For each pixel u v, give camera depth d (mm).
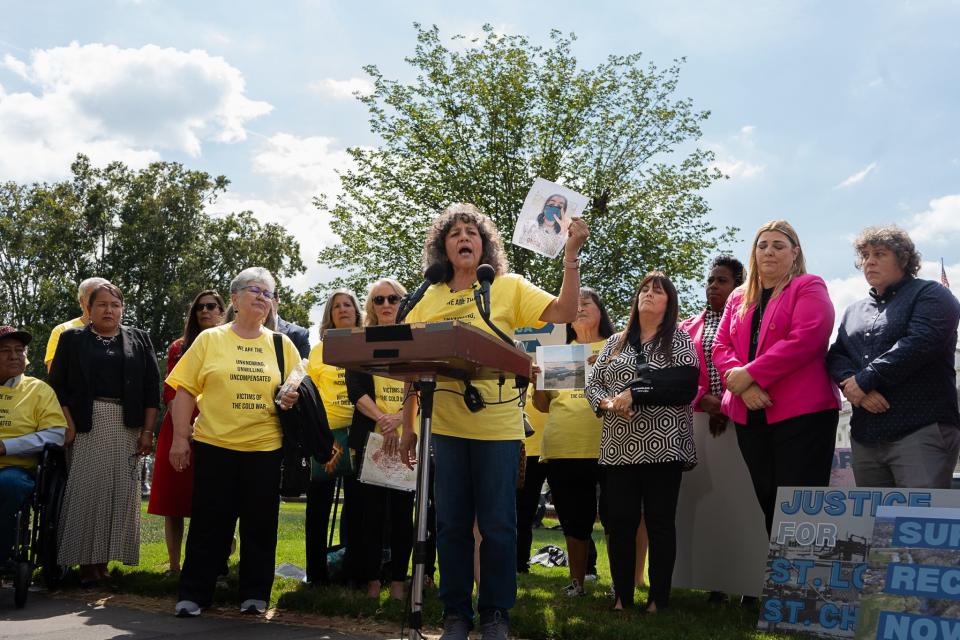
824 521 4184
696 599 5402
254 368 5117
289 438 5012
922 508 3498
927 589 3365
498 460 3598
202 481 4969
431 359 2936
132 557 5910
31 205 47375
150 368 6137
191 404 5117
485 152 25469
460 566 3643
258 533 4930
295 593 5086
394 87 26328
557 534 13125
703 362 5477
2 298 46031
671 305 4980
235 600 5191
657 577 4746
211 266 46562
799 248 4891
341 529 6363
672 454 4707
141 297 44812
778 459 4633
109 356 5922
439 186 25562
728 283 5746
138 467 6066
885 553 3520
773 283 4883
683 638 3957
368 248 26000
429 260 3922
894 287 4492
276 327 6703
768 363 4562
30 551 5531
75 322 6691
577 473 5684
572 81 25969
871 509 4055
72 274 45938
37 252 45969
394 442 5105
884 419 4293
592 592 5758
